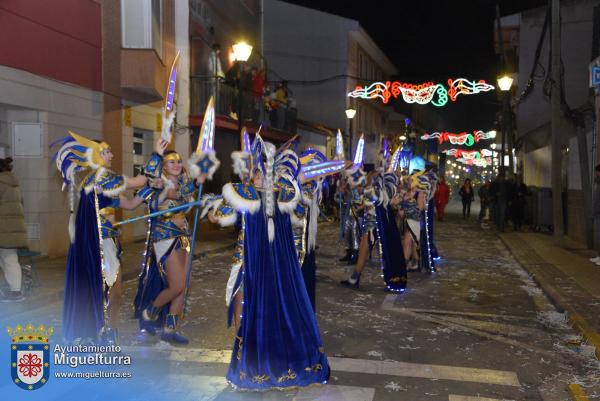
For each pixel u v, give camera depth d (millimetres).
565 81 22328
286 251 4785
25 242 7527
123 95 13578
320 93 35750
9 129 10859
